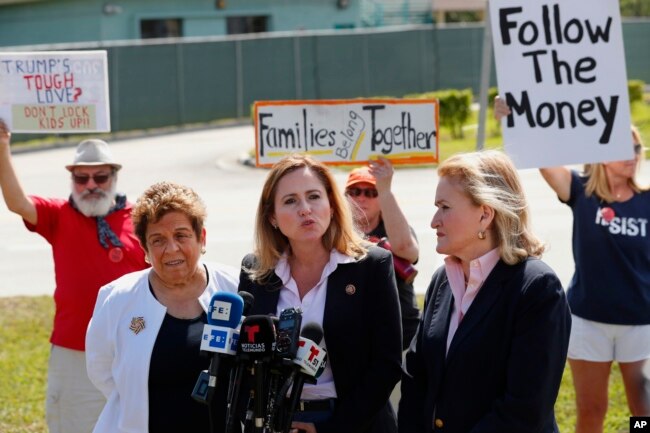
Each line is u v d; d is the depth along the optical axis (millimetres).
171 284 6445
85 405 8102
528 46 8594
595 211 8422
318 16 53750
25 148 38281
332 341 6297
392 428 6770
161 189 6402
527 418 5547
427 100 8203
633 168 8367
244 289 6586
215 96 44344
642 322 8312
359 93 46969
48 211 8336
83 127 8445
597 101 8500
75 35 49219
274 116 8305
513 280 5703
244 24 52688
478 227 5773
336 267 6398
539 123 8625
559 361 5633
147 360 6273
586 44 8516
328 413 6305
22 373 12141
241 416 6152
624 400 10344
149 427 6293
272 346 5500
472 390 5746
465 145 33906
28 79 8430
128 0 49656
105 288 6645
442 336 5945
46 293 16500
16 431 10422
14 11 49906
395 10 57438
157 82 42812
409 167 29312
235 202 25078
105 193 8281
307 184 6336
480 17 67938
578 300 8500
